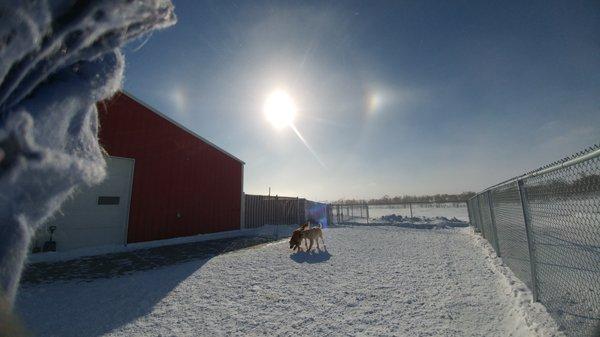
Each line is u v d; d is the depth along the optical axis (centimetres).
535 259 366
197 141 1232
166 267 640
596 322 264
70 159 69
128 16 72
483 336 298
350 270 599
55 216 68
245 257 750
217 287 488
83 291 470
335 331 323
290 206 1916
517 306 354
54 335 317
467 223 1847
